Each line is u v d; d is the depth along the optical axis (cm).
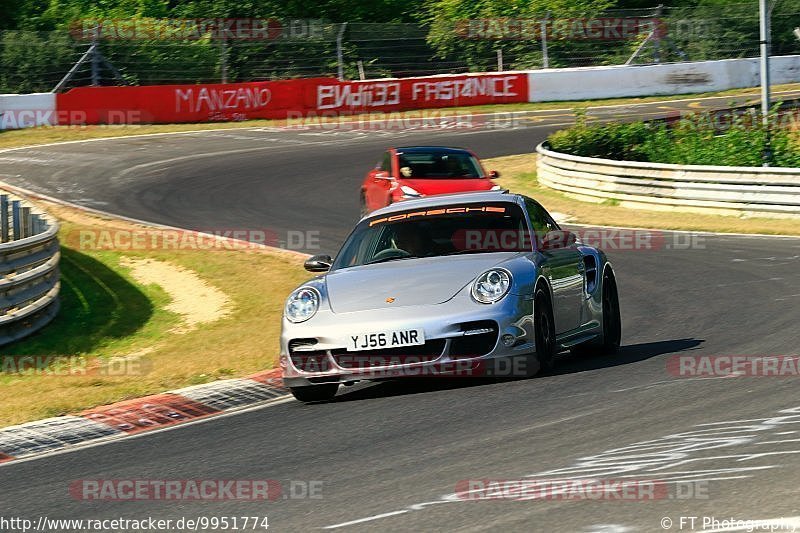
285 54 11425
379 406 2241
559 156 6894
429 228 2627
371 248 2623
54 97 9506
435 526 1362
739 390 2083
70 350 3738
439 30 11856
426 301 2305
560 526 1318
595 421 1898
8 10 12119
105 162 7975
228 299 4400
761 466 1512
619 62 11962
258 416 2298
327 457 1817
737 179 5822
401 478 1625
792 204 5641
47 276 4206
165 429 2245
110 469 1891
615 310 2864
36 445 2175
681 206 6084
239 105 10094
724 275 4053
